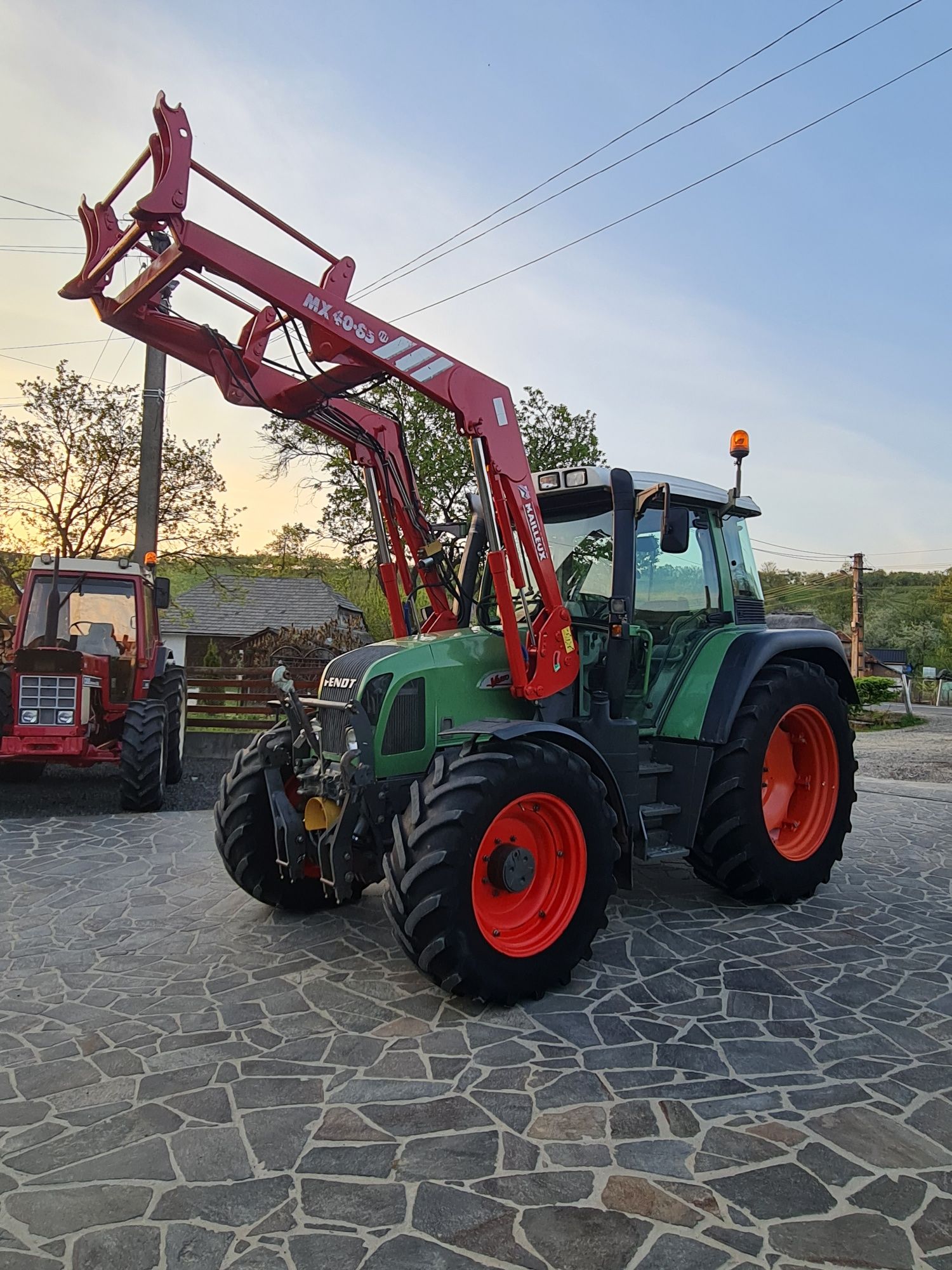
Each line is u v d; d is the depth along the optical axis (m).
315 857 3.96
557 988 3.49
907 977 3.61
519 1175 2.25
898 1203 2.13
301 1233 2.03
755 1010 3.28
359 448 4.50
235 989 3.49
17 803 7.93
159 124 3.16
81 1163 2.30
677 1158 2.32
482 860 3.36
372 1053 2.93
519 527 3.95
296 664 11.78
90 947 3.98
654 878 5.23
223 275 3.29
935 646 62.75
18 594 13.46
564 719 4.14
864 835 6.58
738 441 4.88
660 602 4.68
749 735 4.41
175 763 8.95
